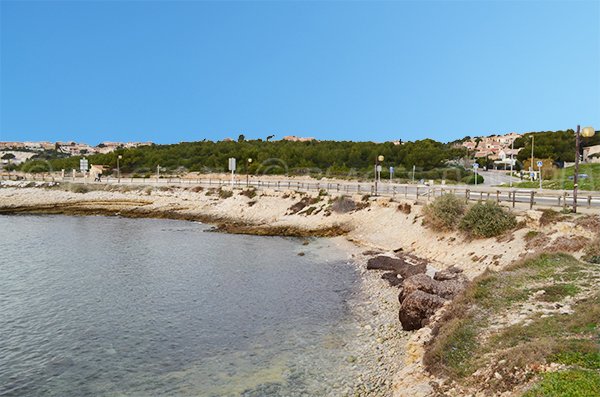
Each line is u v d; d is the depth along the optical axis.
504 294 14.89
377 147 110.88
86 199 69.19
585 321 11.10
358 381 13.16
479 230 26.33
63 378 13.95
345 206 44.66
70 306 20.98
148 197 67.31
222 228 46.75
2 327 18.27
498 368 9.82
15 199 72.75
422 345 13.60
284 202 52.44
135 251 35.09
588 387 8.16
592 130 23.28
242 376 13.91
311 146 120.00
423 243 30.72
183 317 19.48
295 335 17.28
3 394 12.99
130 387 13.34
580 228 20.73
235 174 101.44
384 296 21.91
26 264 30.31
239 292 23.33
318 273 27.30
